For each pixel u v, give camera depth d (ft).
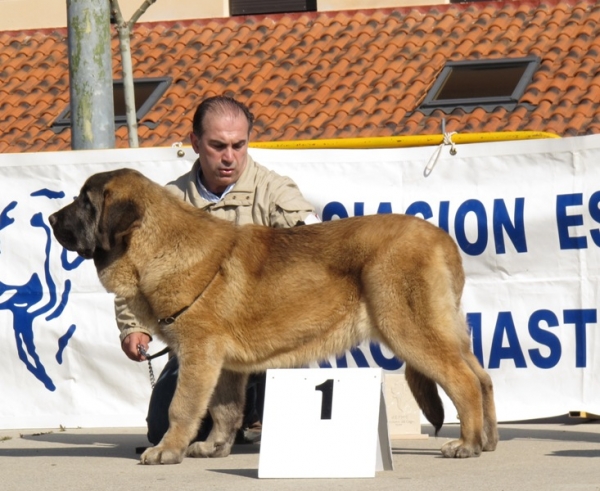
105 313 37.86
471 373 28.14
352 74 82.33
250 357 28.78
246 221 31.58
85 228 28.14
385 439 26.53
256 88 82.23
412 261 27.86
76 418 37.81
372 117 76.28
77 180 38.22
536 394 35.42
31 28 98.58
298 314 28.60
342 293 28.63
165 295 28.12
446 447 28.45
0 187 38.58
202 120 31.37
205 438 32.27
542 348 35.42
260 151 37.29
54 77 88.84
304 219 31.45
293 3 98.27
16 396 38.29
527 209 35.76
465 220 36.27
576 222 35.29
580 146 35.32
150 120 79.15
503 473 25.21
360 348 36.65
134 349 30.40
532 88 75.92
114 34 91.97
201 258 28.25
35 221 38.42
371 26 88.79
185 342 28.25
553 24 84.02
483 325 35.91
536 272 35.60
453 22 87.15
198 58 87.61
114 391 37.76
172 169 37.68
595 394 34.94
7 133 81.56
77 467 27.99
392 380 34.30
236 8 99.19
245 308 28.45
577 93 75.05
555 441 31.91
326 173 37.19
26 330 38.27
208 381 28.12
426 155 36.73
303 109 78.54
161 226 28.37
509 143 35.96
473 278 36.14
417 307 27.76
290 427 26.07
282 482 24.75
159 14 96.48
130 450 32.42
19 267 38.42
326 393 27.71
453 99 76.38
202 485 24.35
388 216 28.91
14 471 27.43
